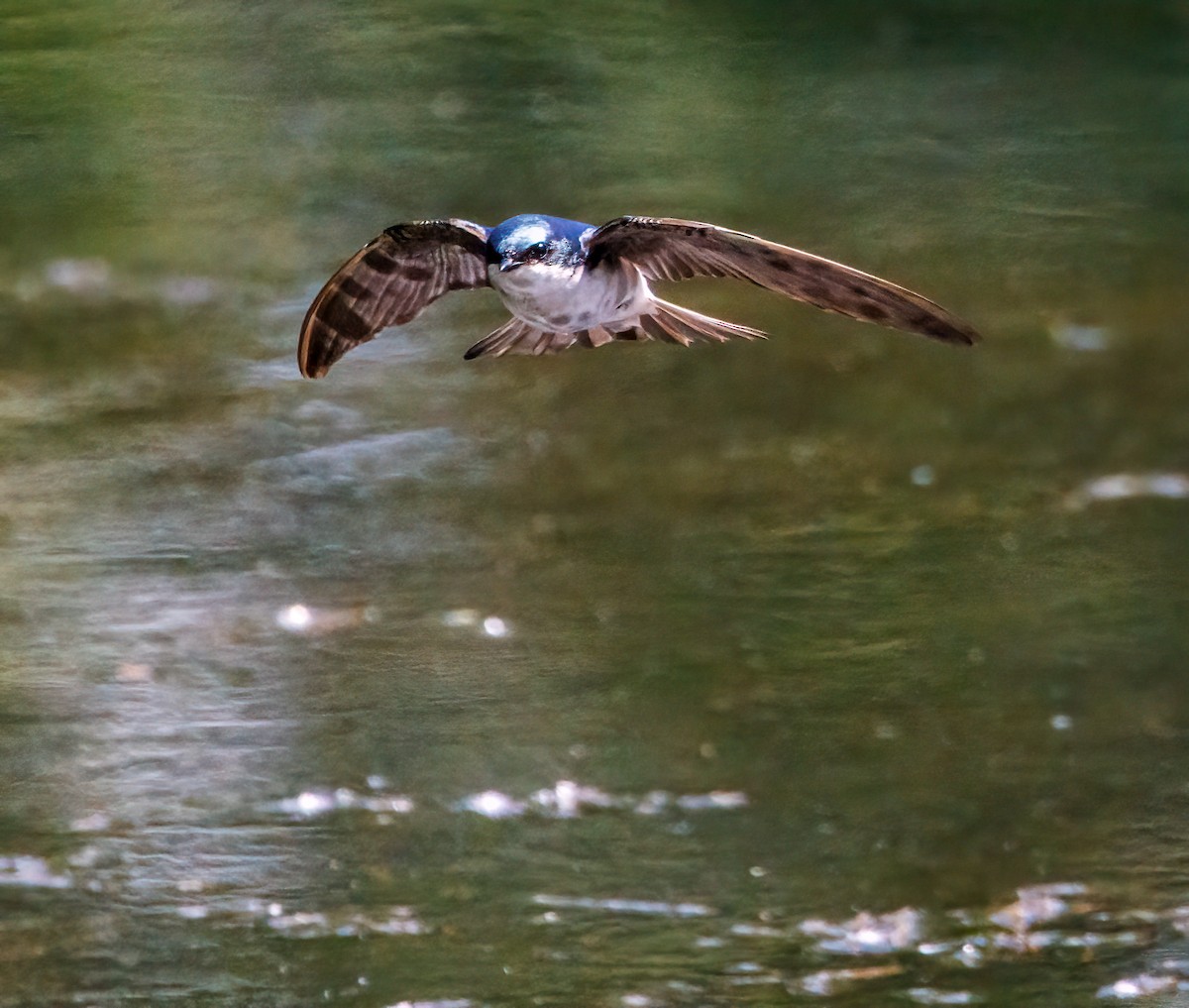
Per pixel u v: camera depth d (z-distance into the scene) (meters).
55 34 27.09
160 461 15.01
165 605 12.62
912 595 12.91
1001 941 9.21
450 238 8.01
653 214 21.81
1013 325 18.66
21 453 15.11
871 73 27.14
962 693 11.61
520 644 12.23
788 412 16.34
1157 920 9.37
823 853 9.98
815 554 13.55
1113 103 26.00
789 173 23.34
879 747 11.02
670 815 10.37
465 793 10.52
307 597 12.84
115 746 10.87
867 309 7.14
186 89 25.39
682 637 12.34
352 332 8.37
